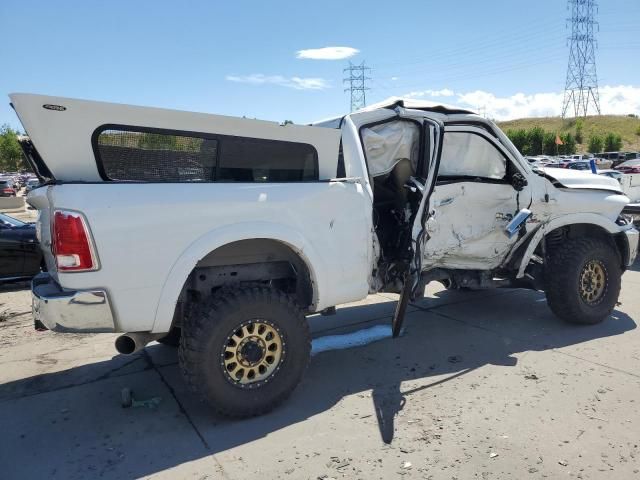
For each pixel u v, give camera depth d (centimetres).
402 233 466
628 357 453
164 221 328
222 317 342
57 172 316
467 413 358
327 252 391
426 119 454
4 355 515
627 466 292
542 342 498
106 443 335
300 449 321
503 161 511
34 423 366
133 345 344
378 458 308
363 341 520
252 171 373
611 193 565
